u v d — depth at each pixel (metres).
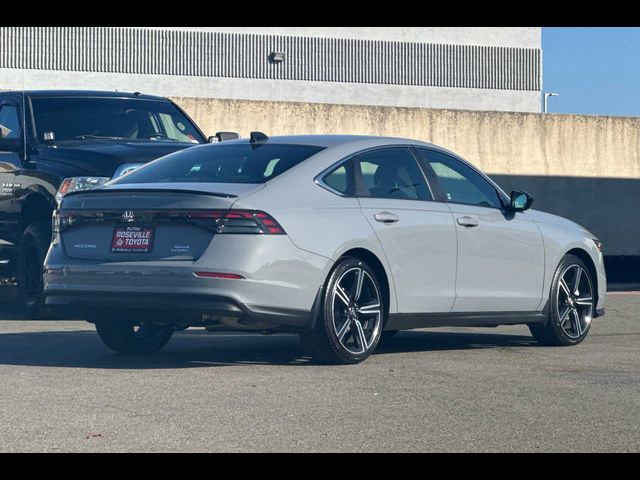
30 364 9.34
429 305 10.00
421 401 7.71
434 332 12.56
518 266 10.79
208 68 56.56
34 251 13.39
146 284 8.88
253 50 57.31
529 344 11.40
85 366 9.23
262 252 8.77
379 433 6.69
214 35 56.69
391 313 9.71
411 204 9.95
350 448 6.31
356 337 9.46
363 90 59.34
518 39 62.28
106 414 7.12
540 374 9.05
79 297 9.21
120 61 55.06
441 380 8.63
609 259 31.92
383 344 11.23
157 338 10.21
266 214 8.86
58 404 7.43
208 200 8.82
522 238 10.83
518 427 6.91
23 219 14.03
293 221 8.98
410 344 11.27
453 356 10.19
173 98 28.55
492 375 8.95
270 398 7.73
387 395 7.92
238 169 9.46
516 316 10.80
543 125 32.41
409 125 30.97
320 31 58.47
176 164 9.84
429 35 60.53
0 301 16.27
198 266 8.73
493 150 31.89
